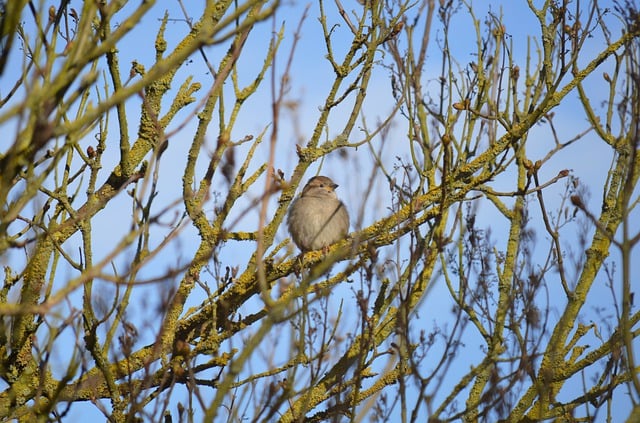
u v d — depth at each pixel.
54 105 5.62
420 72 10.23
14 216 6.09
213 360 10.44
